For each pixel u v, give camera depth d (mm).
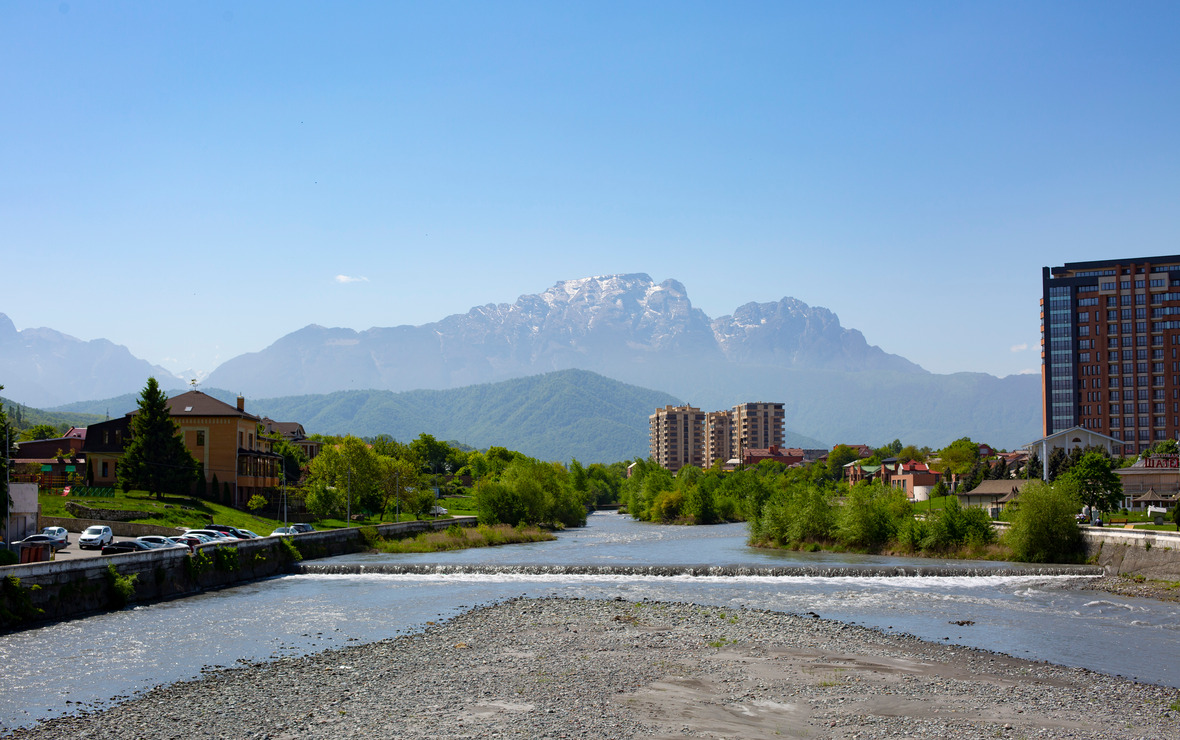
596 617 60750
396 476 163500
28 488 87000
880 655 48312
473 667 45094
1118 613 64250
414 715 36219
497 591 76125
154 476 125938
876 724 35031
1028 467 184125
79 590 60969
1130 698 39219
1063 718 36000
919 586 80062
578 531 175250
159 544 79812
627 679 42531
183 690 40219
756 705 37875
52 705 37906
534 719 35625
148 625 57312
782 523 126938
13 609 55406
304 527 112312
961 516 110438
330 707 37406
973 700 38719
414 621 59812
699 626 57219
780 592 75562
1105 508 131250
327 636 54062
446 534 132875
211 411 140750
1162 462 165125
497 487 159375
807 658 47500
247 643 51562
